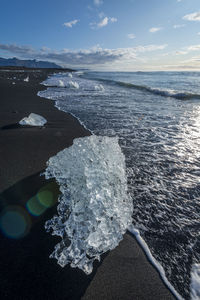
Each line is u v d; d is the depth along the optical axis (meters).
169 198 2.24
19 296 1.18
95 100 9.05
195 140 4.14
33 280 1.27
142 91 12.75
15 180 2.34
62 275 1.32
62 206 1.91
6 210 1.88
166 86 15.99
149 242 1.67
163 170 2.88
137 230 1.79
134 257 1.52
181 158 3.29
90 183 1.91
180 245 1.64
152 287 1.31
